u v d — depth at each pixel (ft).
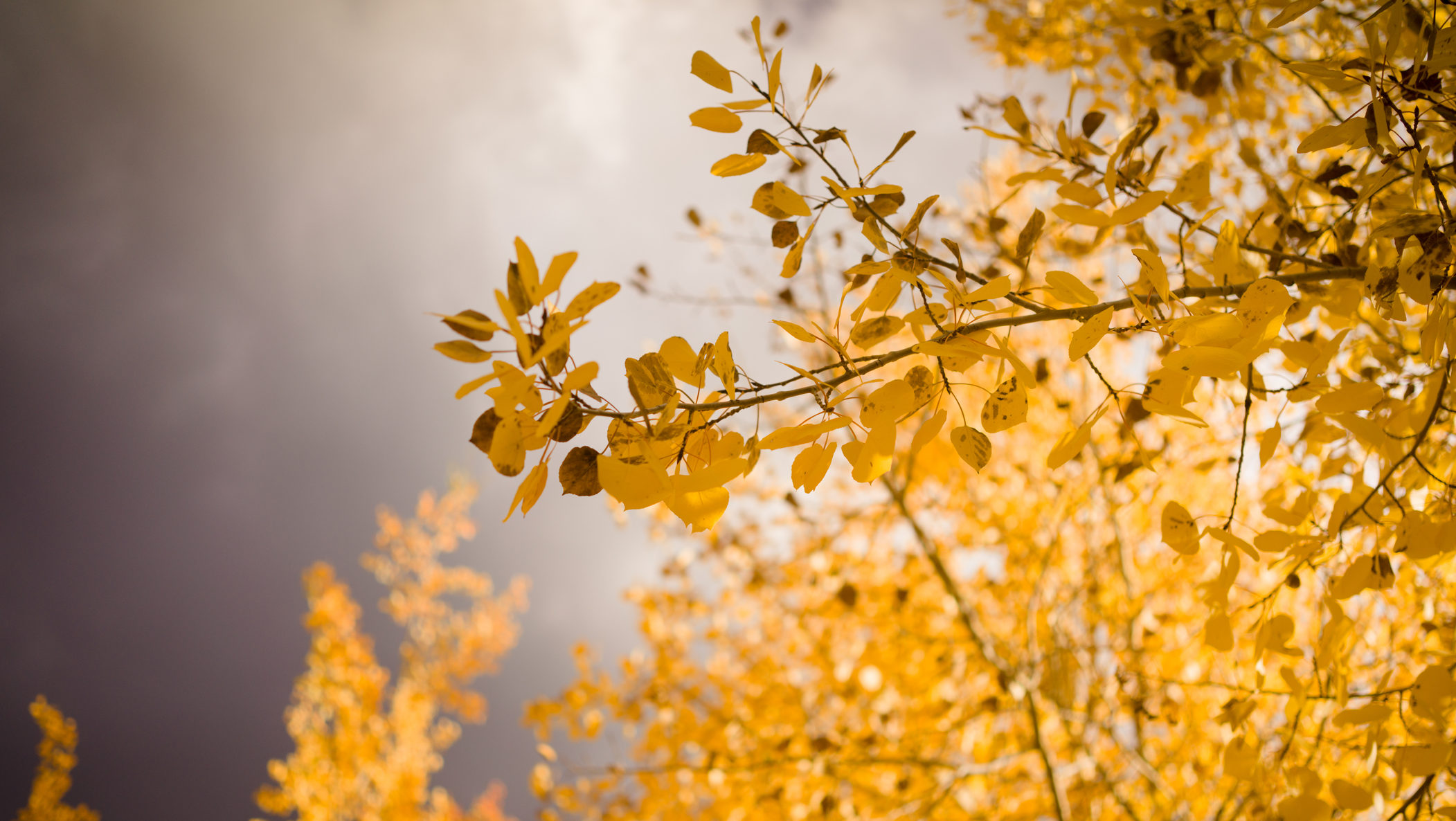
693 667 14.67
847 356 4.55
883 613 13.92
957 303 4.52
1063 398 12.87
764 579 14.80
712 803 13.37
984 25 9.04
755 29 4.44
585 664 14.38
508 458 4.21
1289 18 4.49
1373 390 4.68
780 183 4.52
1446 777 5.34
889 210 4.62
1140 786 12.04
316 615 37.55
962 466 13.67
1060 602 12.34
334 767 34.58
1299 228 5.44
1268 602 5.30
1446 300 4.69
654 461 4.24
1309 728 5.84
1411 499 5.16
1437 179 4.95
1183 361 4.33
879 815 12.40
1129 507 11.82
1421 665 5.78
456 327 4.14
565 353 4.17
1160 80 7.53
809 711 13.65
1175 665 8.11
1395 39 4.59
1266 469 7.35
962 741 12.62
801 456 4.48
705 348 4.36
